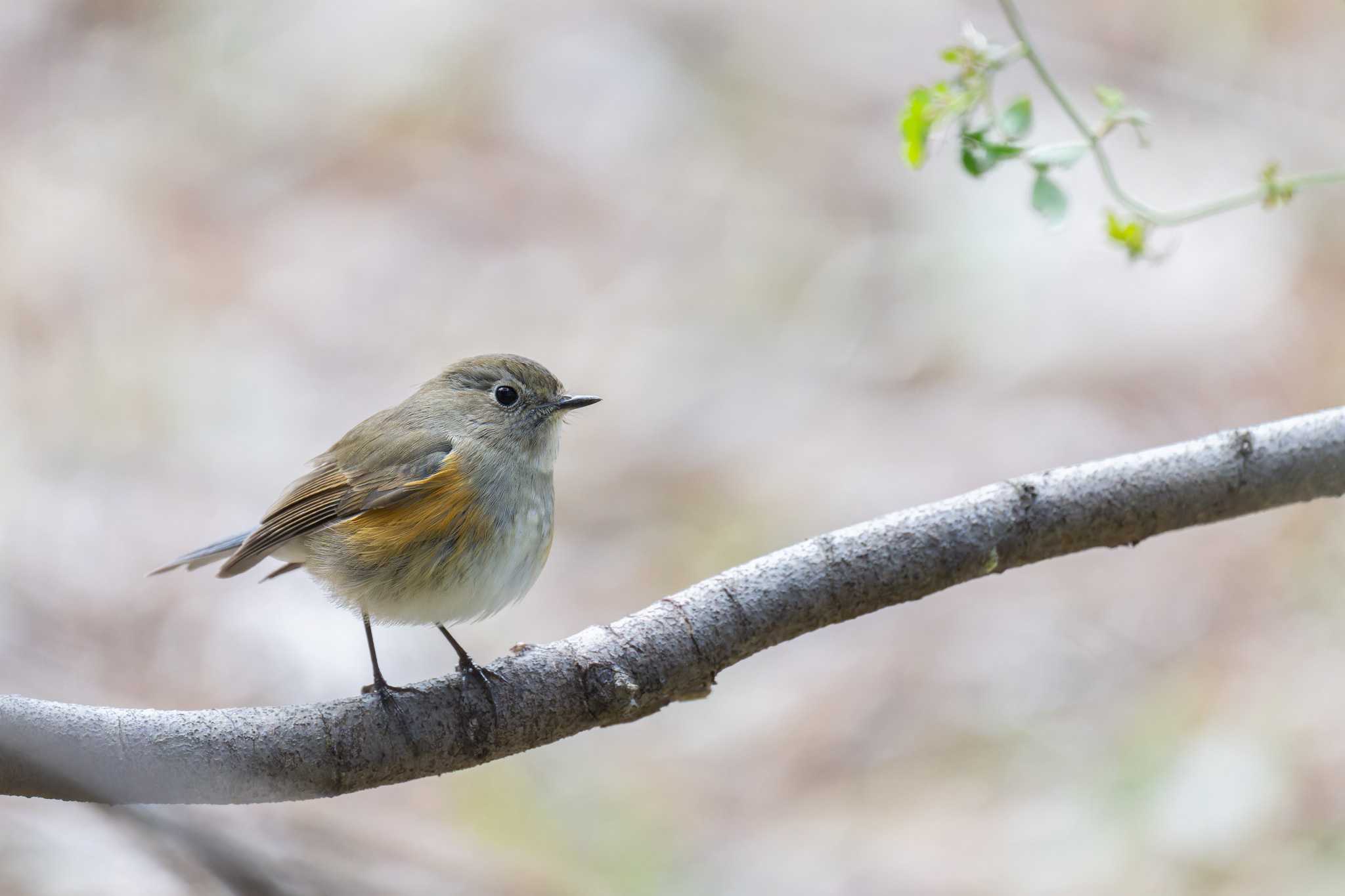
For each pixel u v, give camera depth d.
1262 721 10.01
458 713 5.17
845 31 19.44
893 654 11.64
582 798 10.78
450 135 18.44
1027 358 14.30
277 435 14.52
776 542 12.97
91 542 12.94
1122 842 9.52
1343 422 5.62
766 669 11.90
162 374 15.10
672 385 15.05
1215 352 13.90
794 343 15.34
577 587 13.10
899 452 13.61
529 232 17.06
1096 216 15.52
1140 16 18.41
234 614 12.20
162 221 17.14
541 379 7.13
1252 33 17.80
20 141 18.25
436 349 15.59
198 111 18.75
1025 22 18.73
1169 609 11.43
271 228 17.17
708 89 18.84
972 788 10.27
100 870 8.71
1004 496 5.52
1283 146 16.03
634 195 17.47
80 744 4.68
